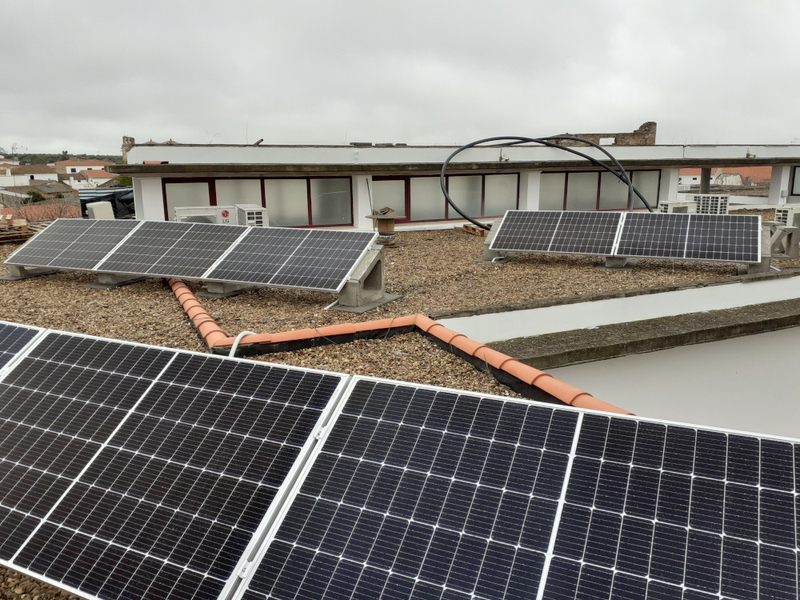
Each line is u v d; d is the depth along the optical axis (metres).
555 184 26.80
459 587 3.30
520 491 3.66
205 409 4.73
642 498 3.46
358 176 22.52
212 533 3.80
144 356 5.46
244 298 11.78
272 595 3.42
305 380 4.79
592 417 3.95
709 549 3.17
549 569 3.27
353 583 3.41
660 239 14.22
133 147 19.59
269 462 4.17
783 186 31.38
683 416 10.68
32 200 66.88
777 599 2.94
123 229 13.77
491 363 7.48
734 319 10.91
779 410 11.80
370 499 3.80
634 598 3.07
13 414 5.14
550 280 13.45
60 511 4.20
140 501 4.12
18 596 4.31
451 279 13.77
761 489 3.36
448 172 23.80
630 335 9.92
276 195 21.75
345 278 10.63
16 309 10.80
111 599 3.60
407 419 4.26
